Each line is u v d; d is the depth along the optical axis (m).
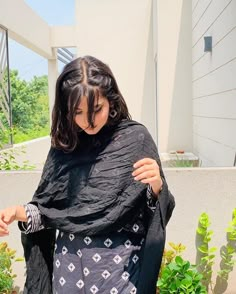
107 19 6.82
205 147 4.19
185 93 5.19
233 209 2.39
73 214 1.28
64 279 1.30
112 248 1.27
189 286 2.01
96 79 1.19
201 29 4.52
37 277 1.45
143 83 6.80
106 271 1.25
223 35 3.48
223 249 2.42
